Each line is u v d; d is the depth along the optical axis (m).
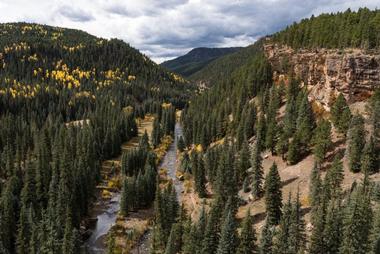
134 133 166.50
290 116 90.38
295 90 106.38
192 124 146.25
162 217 67.69
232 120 118.94
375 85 82.50
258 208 70.25
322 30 109.75
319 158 72.94
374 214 47.19
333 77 89.31
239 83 141.25
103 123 155.88
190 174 106.50
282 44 129.62
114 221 81.81
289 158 80.62
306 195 66.62
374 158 64.19
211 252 53.25
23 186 84.12
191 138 138.62
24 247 63.06
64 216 69.69
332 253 45.97
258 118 104.94
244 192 79.56
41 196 81.06
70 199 72.75
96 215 85.12
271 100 108.75
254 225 63.50
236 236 51.31
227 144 95.81
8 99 182.38
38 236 61.50
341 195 58.44
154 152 131.00
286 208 54.66
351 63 84.25
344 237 45.38
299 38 120.19
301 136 81.19
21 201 75.00
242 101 124.19
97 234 75.19
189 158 113.31
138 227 77.38
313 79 103.62
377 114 69.06
